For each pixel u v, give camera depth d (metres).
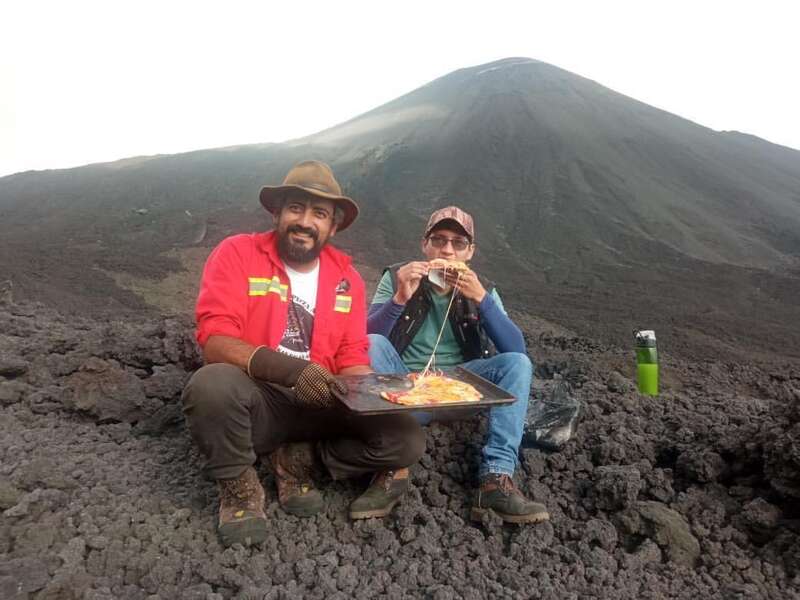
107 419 3.52
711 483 3.24
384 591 2.36
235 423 2.46
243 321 2.75
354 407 2.39
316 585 2.32
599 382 4.93
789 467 2.93
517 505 2.82
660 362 7.75
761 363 9.90
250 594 2.21
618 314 13.66
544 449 3.56
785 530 2.82
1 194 27.78
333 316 2.95
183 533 2.52
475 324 3.51
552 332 11.65
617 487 2.98
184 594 2.18
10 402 3.62
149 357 4.05
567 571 2.59
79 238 19.56
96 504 2.61
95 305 11.24
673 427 3.94
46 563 2.21
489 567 2.58
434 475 3.16
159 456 3.19
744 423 3.90
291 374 2.47
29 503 2.45
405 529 2.75
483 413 3.60
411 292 3.34
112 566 2.29
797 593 2.54
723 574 2.66
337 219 2.92
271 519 2.72
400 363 3.44
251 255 2.80
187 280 14.50
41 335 5.07
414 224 23.41
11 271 12.78
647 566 2.72
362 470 2.79
